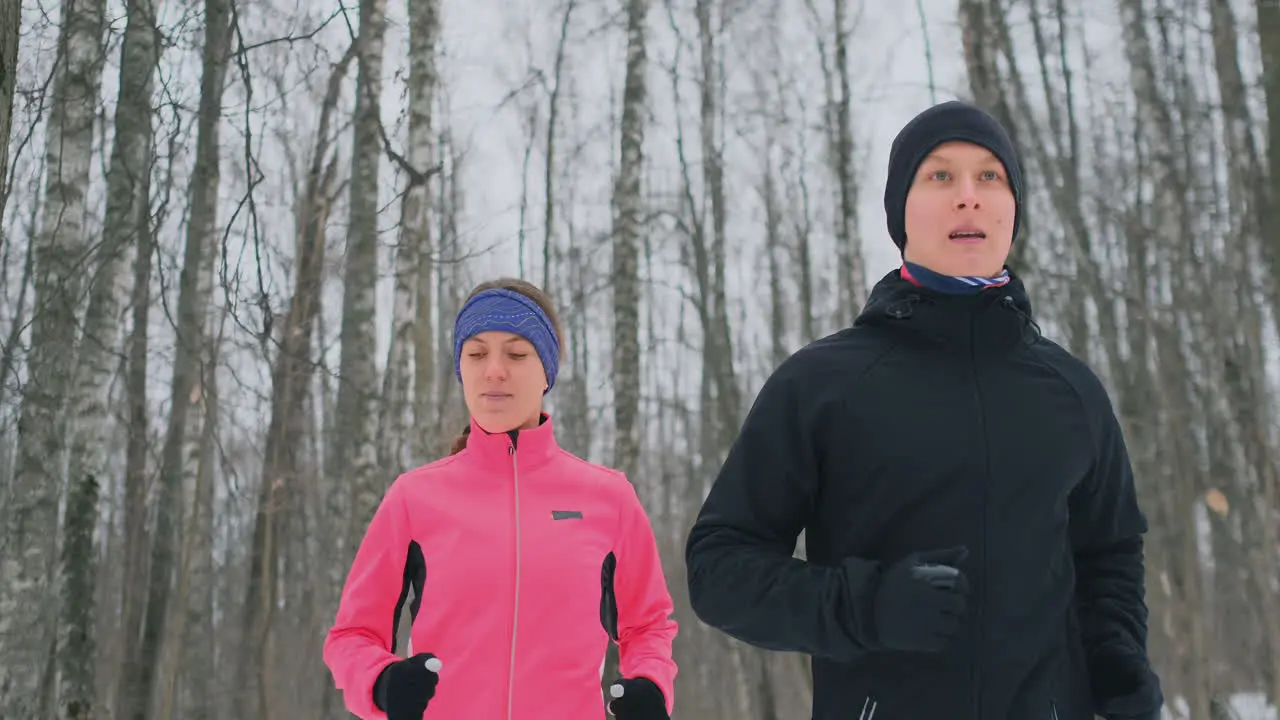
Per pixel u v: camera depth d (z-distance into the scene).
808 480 1.74
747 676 10.01
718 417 10.97
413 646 2.23
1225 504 7.79
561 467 2.46
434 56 7.90
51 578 6.89
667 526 12.59
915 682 1.57
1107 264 11.47
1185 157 10.37
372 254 7.10
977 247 1.74
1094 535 1.85
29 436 5.91
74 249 6.12
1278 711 7.05
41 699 6.60
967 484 1.64
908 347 1.76
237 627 11.00
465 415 9.24
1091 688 1.71
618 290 8.58
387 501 2.37
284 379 6.48
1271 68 5.21
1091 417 1.77
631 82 9.02
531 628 2.21
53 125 6.16
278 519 7.98
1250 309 7.90
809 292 16.23
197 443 8.27
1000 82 6.25
